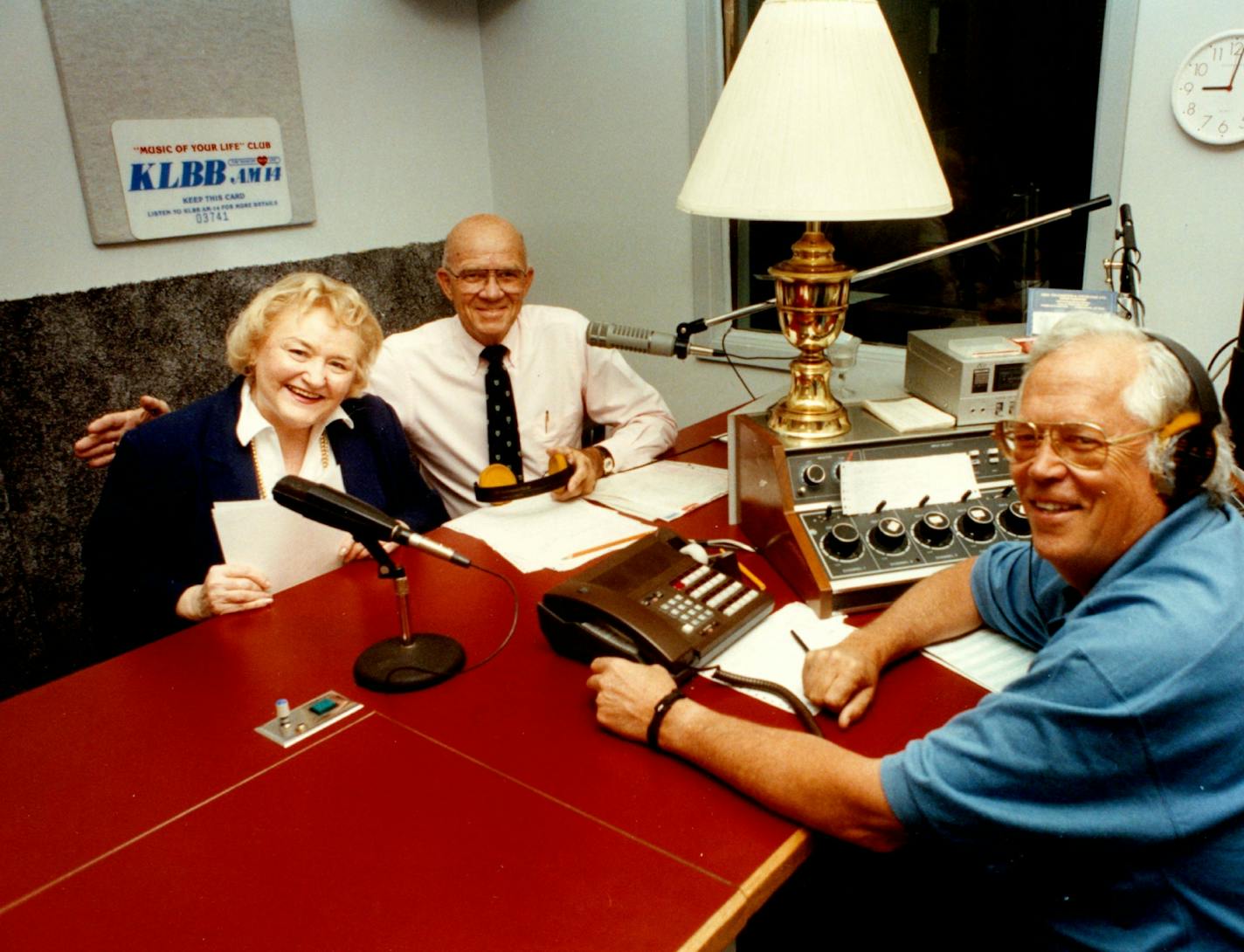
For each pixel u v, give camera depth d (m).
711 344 2.84
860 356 2.55
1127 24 1.90
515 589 1.42
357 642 1.28
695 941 0.76
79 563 2.36
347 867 0.85
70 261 2.30
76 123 2.23
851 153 1.27
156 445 1.55
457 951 0.75
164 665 1.23
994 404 1.47
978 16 2.17
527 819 0.91
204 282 2.51
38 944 0.77
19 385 2.21
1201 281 1.95
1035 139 2.16
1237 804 0.76
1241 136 1.81
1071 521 0.88
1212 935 0.81
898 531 1.34
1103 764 0.76
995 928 1.06
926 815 0.82
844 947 1.36
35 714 1.12
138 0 2.28
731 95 1.36
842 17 1.30
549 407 2.28
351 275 2.85
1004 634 1.22
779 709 1.08
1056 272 2.21
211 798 0.96
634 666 1.08
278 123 2.60
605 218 2.98
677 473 1.95
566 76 2.91
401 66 2.90
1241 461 1.56
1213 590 0.77
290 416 1.52
